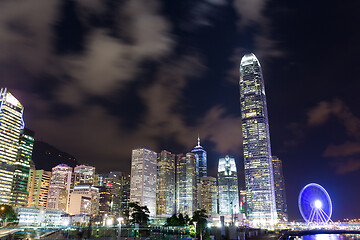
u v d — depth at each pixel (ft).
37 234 439.22
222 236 595.47
